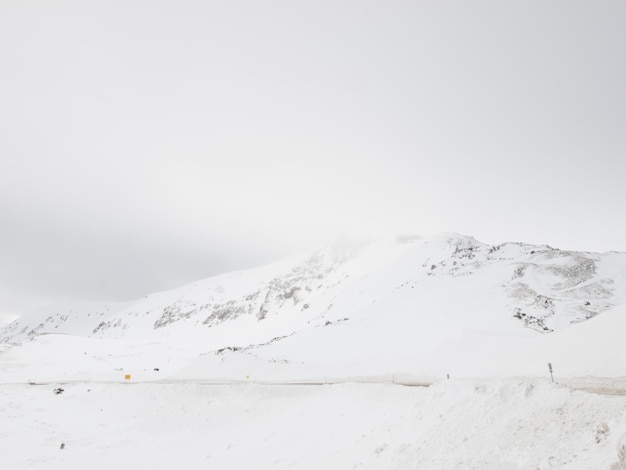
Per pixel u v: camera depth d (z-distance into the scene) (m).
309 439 21.62
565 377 20.61
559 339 29.94
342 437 20.38
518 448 11.27
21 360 77.12
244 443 23.48
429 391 19.50
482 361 33.25
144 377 53.84
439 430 14.70
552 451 10.42
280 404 28.38
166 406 31.19
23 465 21.72
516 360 29.77
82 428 29.25
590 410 11.30
